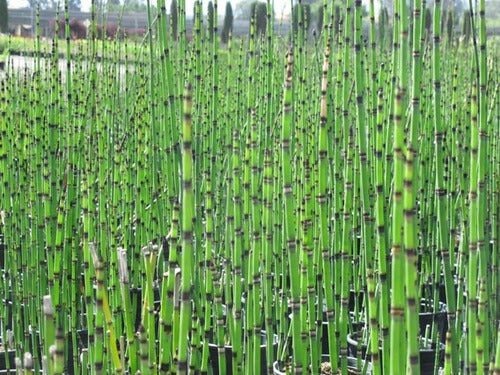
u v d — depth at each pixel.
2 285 2.41
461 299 1.75
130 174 2.88
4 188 2.55
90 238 1.78
